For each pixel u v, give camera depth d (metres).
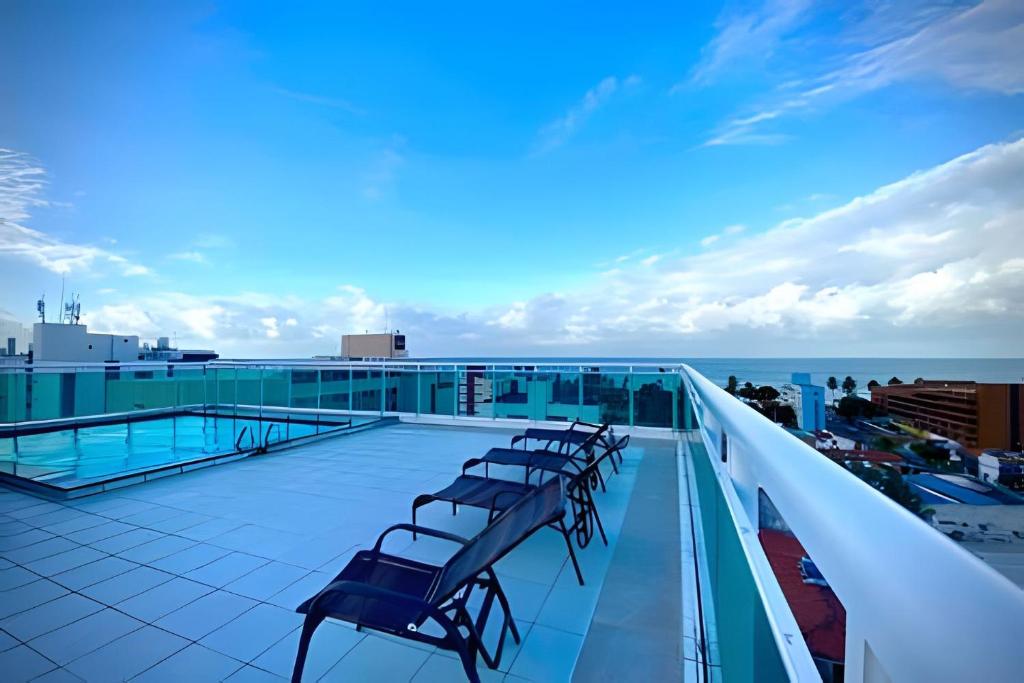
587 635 2.16
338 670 1.96
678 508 3.85
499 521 2.18
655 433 6.89
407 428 7.83
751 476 0.98
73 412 7.09
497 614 2.35
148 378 7.93
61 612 2.37
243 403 8.70
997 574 0.29
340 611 1.77
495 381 8.02
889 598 0.34
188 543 3.18
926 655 0.26
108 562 2.91
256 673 1.95
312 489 4.39
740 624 1.05
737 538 1.07
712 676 1.73
